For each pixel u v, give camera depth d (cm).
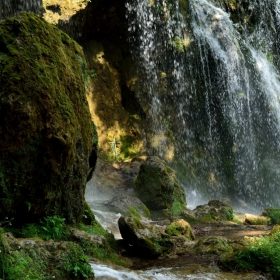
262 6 2739
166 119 2288
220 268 659
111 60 2198
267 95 2591
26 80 599
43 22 671
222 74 2422
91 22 2053
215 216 1349
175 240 809
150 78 2264
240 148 2462
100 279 553
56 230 622
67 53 720
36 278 480
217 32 2430
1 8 1680
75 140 671
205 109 2408
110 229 974
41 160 615
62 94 655
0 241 453
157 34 2248
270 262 657
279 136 2577
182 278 603
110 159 2055
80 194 717
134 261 704
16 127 584
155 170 1397
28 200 612
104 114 2127
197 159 2328
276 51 2817
